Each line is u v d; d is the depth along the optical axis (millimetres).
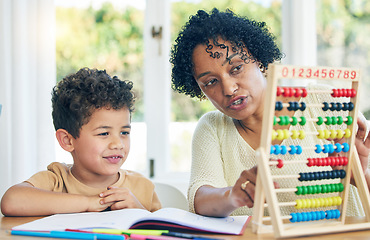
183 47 1255
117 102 1336
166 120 2723
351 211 1339
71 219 1009
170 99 2744
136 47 2740
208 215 1082
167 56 2715
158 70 2717
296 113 1301
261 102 1256
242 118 1217
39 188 1288
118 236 821
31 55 2539
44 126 2525
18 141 2455
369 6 2637
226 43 1175
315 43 2656
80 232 877
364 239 826
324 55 2672
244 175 951
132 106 1461
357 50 2652
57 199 1179
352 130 972
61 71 2713
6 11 2473
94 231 877
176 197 1685
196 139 1410
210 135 1400
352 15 2652
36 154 2521
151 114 2721
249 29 1243
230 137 1385
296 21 2584
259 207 884
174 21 2729
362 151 1052
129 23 2742
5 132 2471
